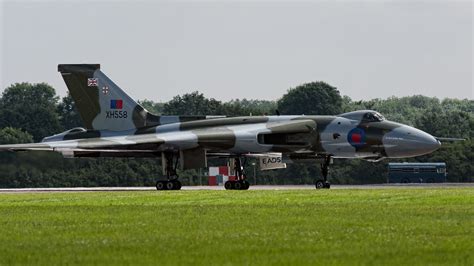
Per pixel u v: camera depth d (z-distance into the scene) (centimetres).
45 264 5925
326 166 19925
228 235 7269
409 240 6881
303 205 10512
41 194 15725
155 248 6569
